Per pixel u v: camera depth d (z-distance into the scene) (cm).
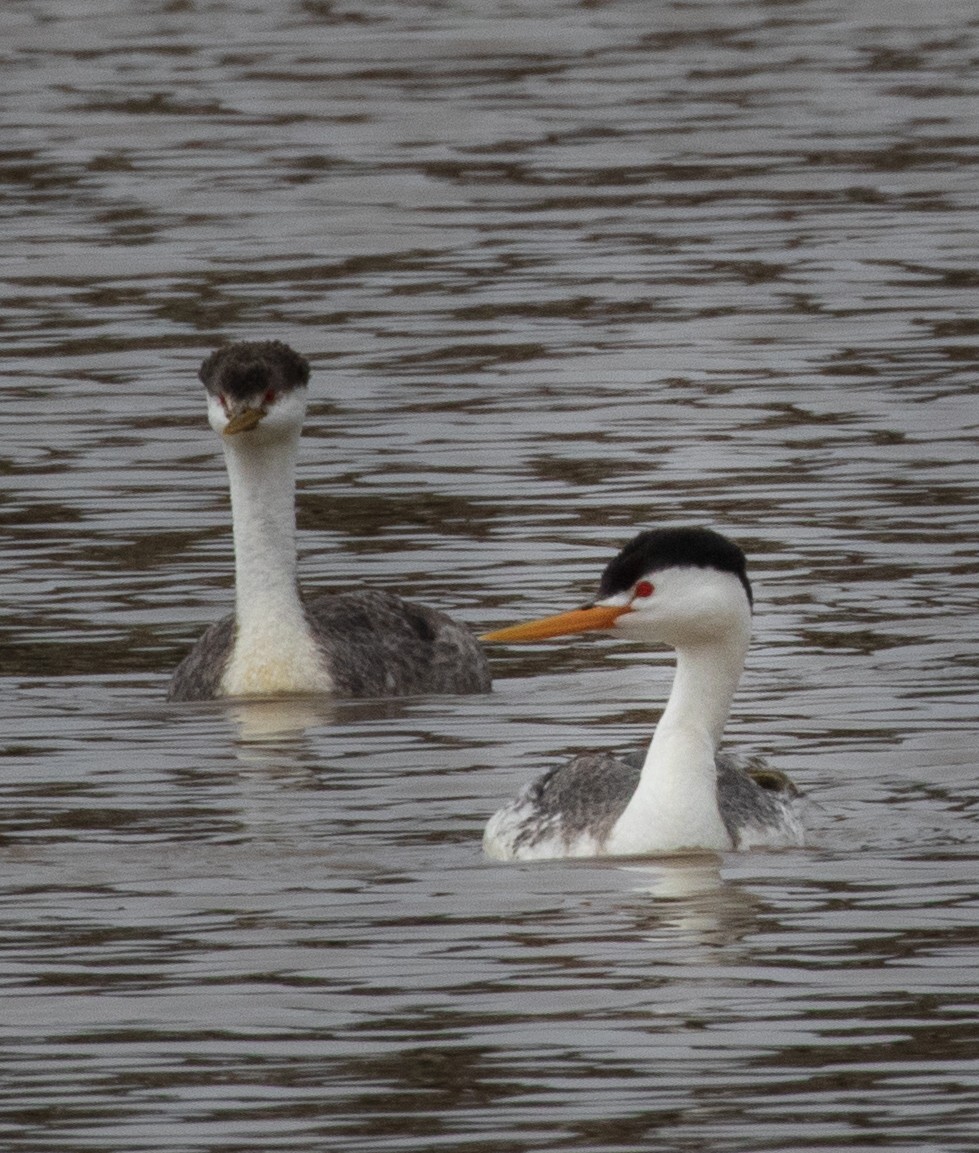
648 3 4419
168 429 2211
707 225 2958
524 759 1471
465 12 4322
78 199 3102
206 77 3791
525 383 2341
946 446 2111
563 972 1102
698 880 1233
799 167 3241
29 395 2316
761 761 1411
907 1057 999
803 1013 1048
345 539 1925
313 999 1072
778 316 2556
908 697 1549
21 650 1700
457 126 3478
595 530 1925
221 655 1652
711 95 3672
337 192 3128
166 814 1355
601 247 2861
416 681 1659
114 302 2647
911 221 2955
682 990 1074
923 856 1266
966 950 1118
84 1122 954
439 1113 955
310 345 2478
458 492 2031
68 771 1443
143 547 1906
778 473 2048
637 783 1323
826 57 3944
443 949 1131
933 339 2458
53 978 1101
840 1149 922
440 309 2609
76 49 4019
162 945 1141
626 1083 980
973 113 3531
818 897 1202
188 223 2984
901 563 1822
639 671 1680
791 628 1689
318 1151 926
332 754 1488
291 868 1257
